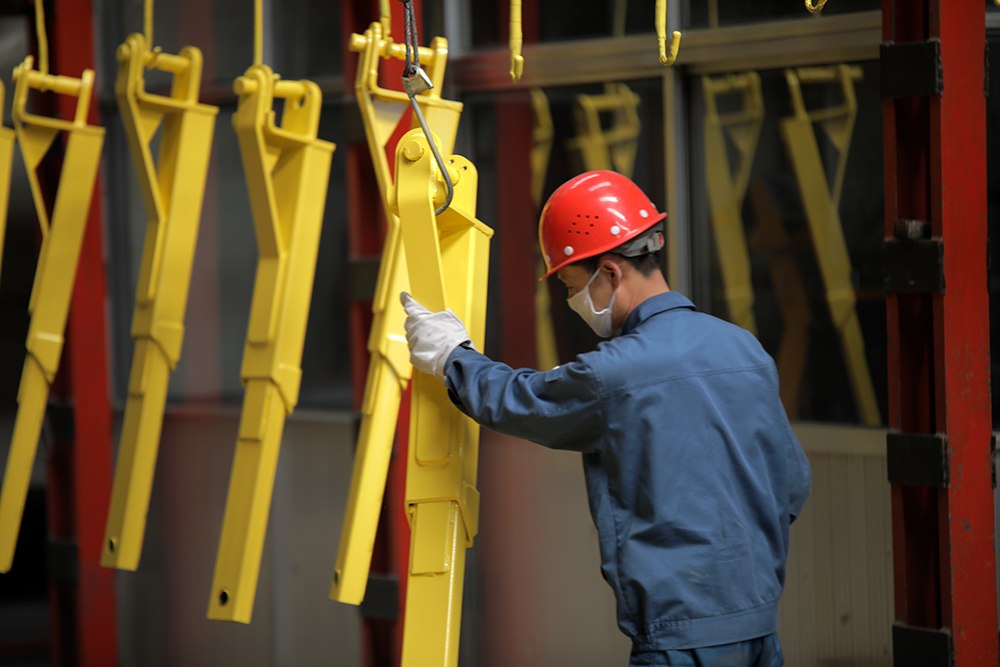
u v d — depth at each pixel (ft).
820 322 28.91
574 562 31.32
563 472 31.32
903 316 24.44
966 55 23.85
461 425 19.85
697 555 18.11
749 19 28.58
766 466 19.06
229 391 36.19
